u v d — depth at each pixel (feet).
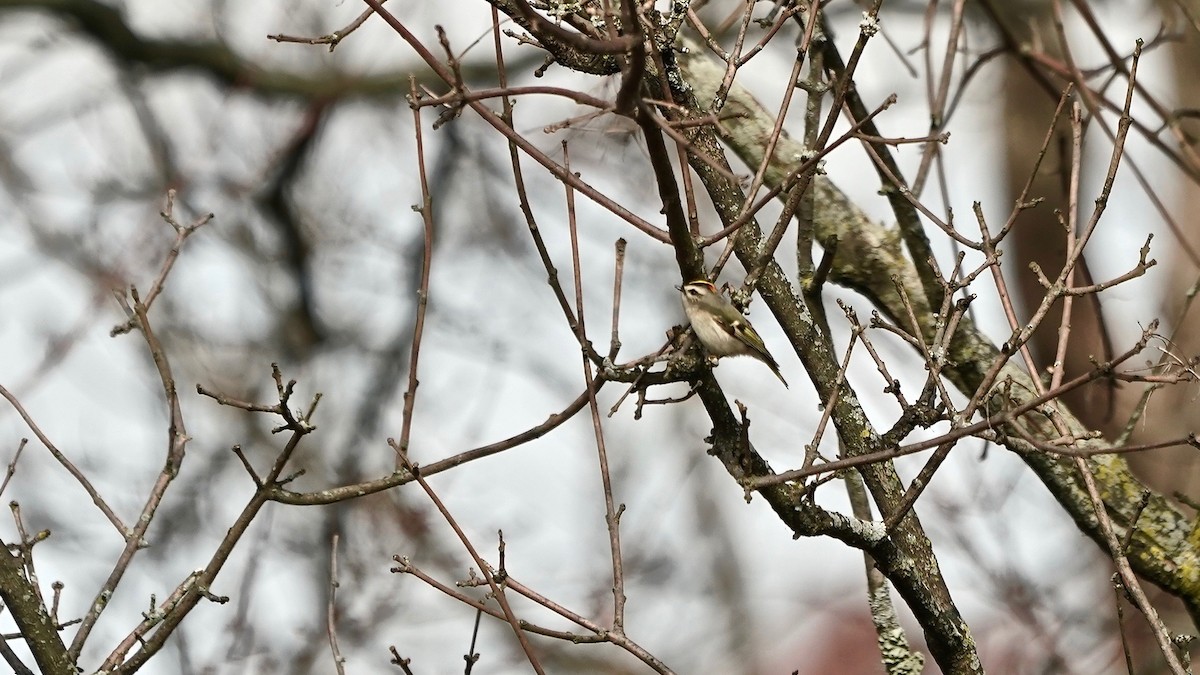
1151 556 22.39
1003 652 37.37
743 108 26.43
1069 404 32.40
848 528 18.02
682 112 17.15
